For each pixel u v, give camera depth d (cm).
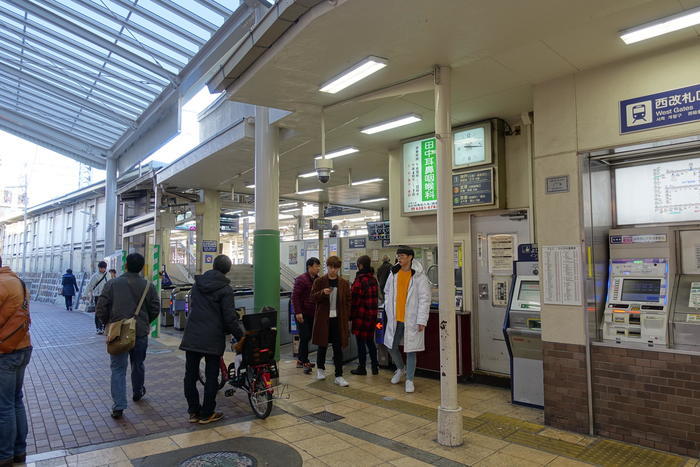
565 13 319
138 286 479
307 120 594
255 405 448
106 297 458
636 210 453
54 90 1186
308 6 325
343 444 383
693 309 372
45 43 970
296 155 812
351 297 618
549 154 434
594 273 418
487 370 593
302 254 1728
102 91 1138
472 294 609
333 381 591
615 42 373
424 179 660
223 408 483
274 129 681
